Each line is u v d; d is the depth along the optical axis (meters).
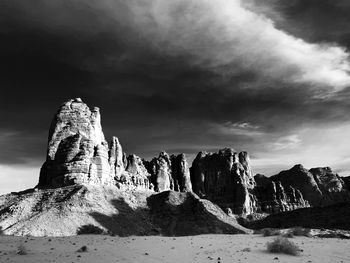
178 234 109.19
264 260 25.41
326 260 25.31
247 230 117.94
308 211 139.38
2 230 83.06
